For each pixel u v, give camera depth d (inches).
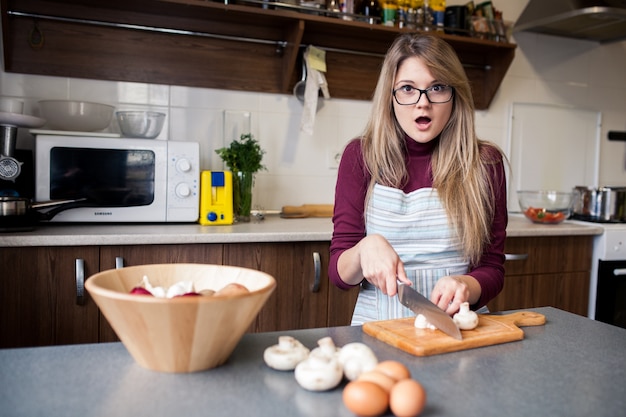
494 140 112.6
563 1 99.9
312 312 77.0
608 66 121.9
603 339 35.7
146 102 89.5
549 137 117.1
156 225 79.4
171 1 81.0
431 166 50.3
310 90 93.4
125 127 82.2
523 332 36.3
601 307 93.6
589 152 121.2
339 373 26.4
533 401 25.8
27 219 69.1
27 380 26.5
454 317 35.8
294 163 98.3
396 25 94.2
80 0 81.9
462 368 29.8
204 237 70.4
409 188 50.3
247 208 86.6
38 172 74.0
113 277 30.3
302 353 28.9
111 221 76.9
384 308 48.3
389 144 49.3
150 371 28.1
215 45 91.4
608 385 28.0
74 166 75.2
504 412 24.5
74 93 86.2
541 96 116.0
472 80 108.3
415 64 45.6
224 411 23.9
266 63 94.4
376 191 49.6
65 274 66.4
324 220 90.7
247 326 28.4
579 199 107.4
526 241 89.3
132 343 27.3
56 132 76.1
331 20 87.7
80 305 67.0
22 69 82.9
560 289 92.7
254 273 31.3
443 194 48.6
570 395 26.6
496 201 50.1
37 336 65.9
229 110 93.8
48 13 82.4
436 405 25.0
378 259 37.7
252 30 92.4
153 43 88.4
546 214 96.0
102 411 23.5
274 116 96.4
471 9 103.0
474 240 47.7
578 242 93.5
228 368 28.9
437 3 97.0
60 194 74.9
